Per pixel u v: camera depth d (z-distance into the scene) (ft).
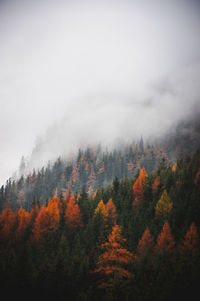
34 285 103.86
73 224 174.70
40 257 141.18
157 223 148.15
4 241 168.55
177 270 93.61
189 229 117.91
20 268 112.37
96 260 120.47
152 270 98.17
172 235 122.01
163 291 89.10
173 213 143.64
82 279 105.29
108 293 94.53
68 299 100.83
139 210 171.53
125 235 138.41
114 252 103.96
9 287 103.76
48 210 179.83
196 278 89.35
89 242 144.36
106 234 147.95
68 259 132.77
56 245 154.51
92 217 175.22
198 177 173.47
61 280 104.83
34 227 178.19
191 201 146.51
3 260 121.19
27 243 155.74
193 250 100.94
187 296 86.79
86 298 95.71
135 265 105.19
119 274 97.50
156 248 114.83
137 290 92.53
